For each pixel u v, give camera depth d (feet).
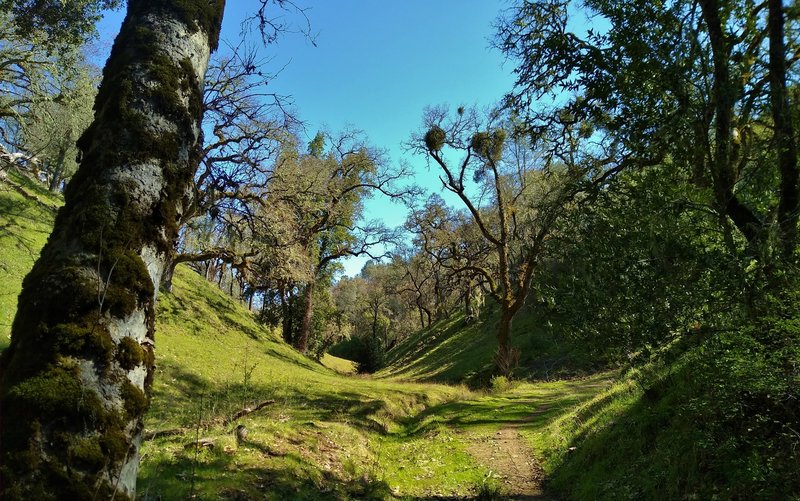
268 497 19.30
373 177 111.24
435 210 106.01
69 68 45.83
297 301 126.00
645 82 15.78
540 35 21.29
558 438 32.50
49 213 71.26
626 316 16.66
